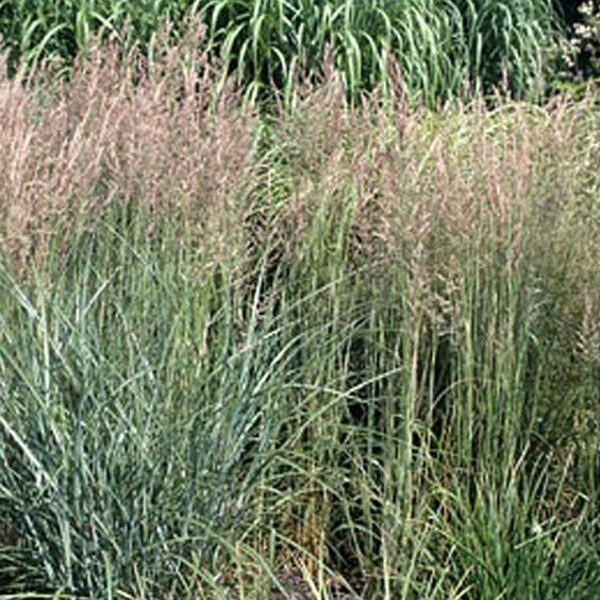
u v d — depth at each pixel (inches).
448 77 350.0
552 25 423.8
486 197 211.2
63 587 173.2
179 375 185.3
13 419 179.5
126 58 248.1
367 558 199.5
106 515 176.6
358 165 221.8
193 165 206.8
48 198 195.8
